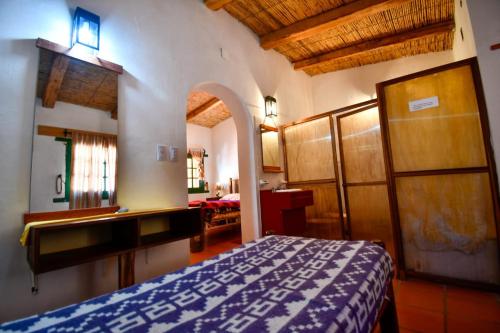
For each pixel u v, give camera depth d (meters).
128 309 0.84
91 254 1.54
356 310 0.80
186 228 2.19
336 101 5.30
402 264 2.53
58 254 1.56
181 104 2.58
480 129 2.22
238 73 3.47
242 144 3.71
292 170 4.17
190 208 2.15
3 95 1.54
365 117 3.19
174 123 2.49
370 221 3.12
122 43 2.16
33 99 1.66
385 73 4.83
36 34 1.70
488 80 2.17
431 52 4.45
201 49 2.92
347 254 1.35
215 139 7.86
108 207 1.94
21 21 1.64
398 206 2.59
